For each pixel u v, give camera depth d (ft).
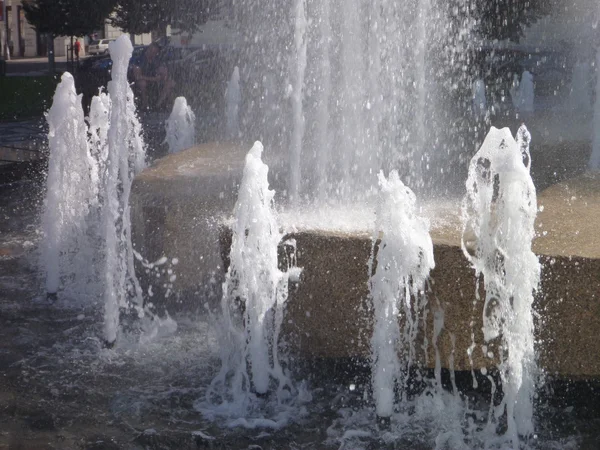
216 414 12.64
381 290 12.25
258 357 13.07
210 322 16.65
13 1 130.62
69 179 19.47
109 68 67.00
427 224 12.14
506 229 11.75
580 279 11.80
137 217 17.88
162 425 12.30
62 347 15.43
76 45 91.66
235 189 18.06
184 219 17.48
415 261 12.08
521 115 32.78
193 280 17.74
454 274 12.14
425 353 12.55
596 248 12.14
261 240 13.07
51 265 18.17
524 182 11.63
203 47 66.69
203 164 20.84
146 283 18.03
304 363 13.65
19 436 11.95
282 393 13.16
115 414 12.66
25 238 23.59
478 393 13.01
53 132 18.76
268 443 11.75
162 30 75.56
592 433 11.91
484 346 12.29
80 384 13.73
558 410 12.50
